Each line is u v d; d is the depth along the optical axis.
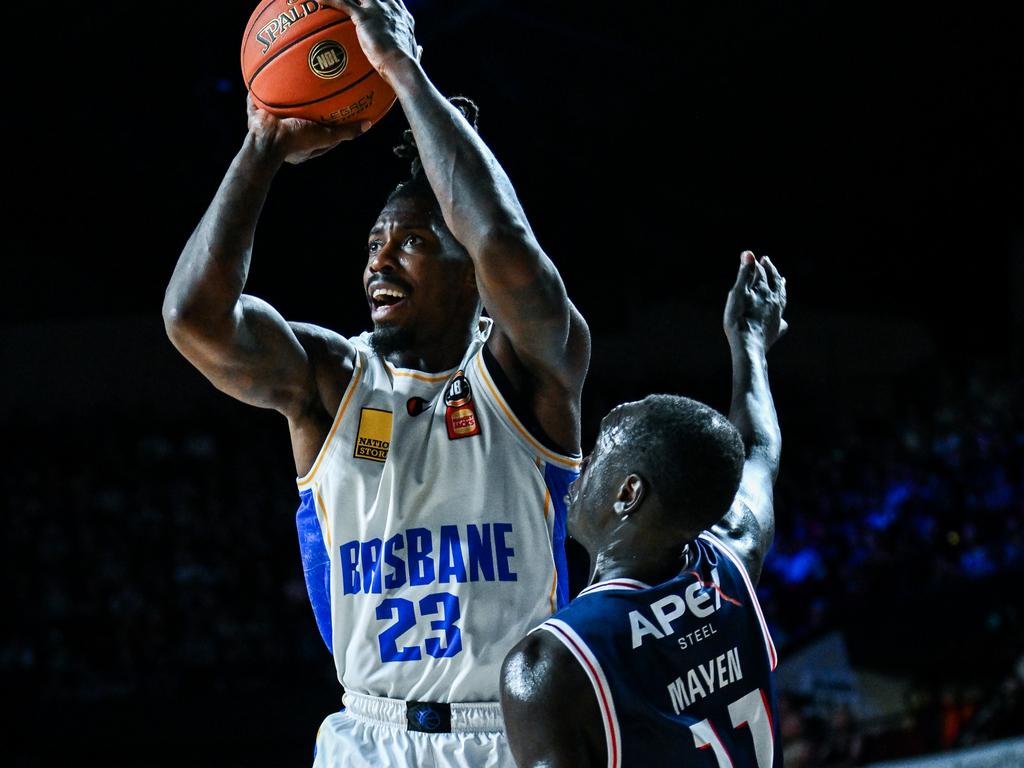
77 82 12.23
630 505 2.06
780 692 8.73
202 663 10.57
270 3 2.42
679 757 1.95
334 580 2.43
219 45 12.00
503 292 2.21
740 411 2.69
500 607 2.36
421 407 2.46
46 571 11.68
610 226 14.77
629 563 2.08
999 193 14.80
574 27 12.83
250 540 12.26
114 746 9.65
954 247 15.61
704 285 15.81
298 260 13.47
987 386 14.67
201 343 2.28
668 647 2.00
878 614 8.97
